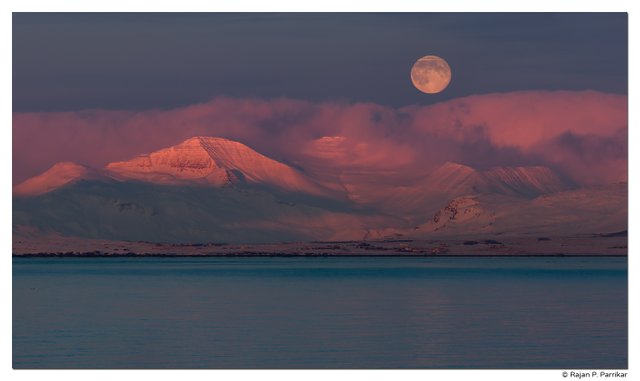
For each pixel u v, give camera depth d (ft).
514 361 258.16
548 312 389.60
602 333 311.27
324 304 441.68
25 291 562.25
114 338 306.55
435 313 388.57
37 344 294.05
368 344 288.10
